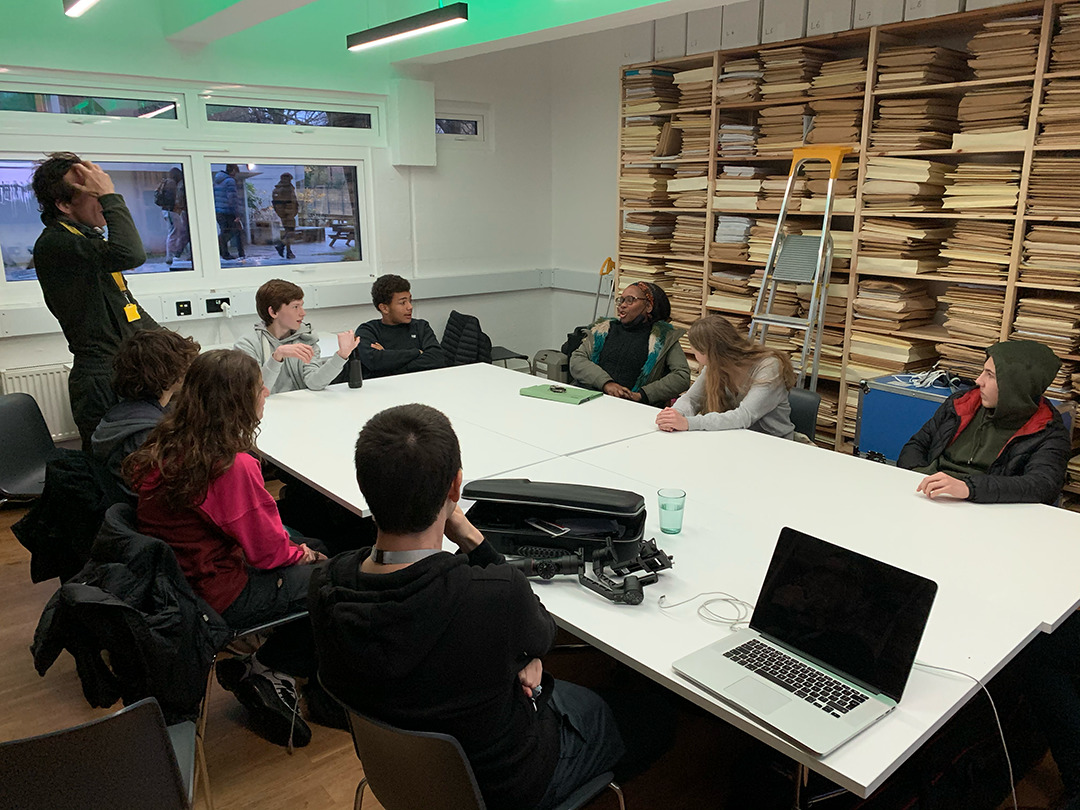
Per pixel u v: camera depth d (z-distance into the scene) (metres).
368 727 1.23
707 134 4.62
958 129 3.89
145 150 4.30
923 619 1.28
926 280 4.10
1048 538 1.93
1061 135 3.31
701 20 4.46
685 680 1.36
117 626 1.56
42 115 3.98
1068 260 3.38
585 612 1.60
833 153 3.87
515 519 1.87
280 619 2.05
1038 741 2.03
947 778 1.76
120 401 2.28
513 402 3.29
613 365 4.09
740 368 2.96
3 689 2.44
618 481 2.32
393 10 5.01
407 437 1.19
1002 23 3.42
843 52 4.30
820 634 1.40
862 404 3.91
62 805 1.18
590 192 5.90
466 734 1.21
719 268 4.83
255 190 4.78
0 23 3.76
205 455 1.86
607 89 5.58
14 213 3.99
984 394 2.42
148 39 4.18
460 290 5.75
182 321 4.56
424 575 1.17
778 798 1.74
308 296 4.98
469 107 5.62
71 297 3.07
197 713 1.75
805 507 2.13
